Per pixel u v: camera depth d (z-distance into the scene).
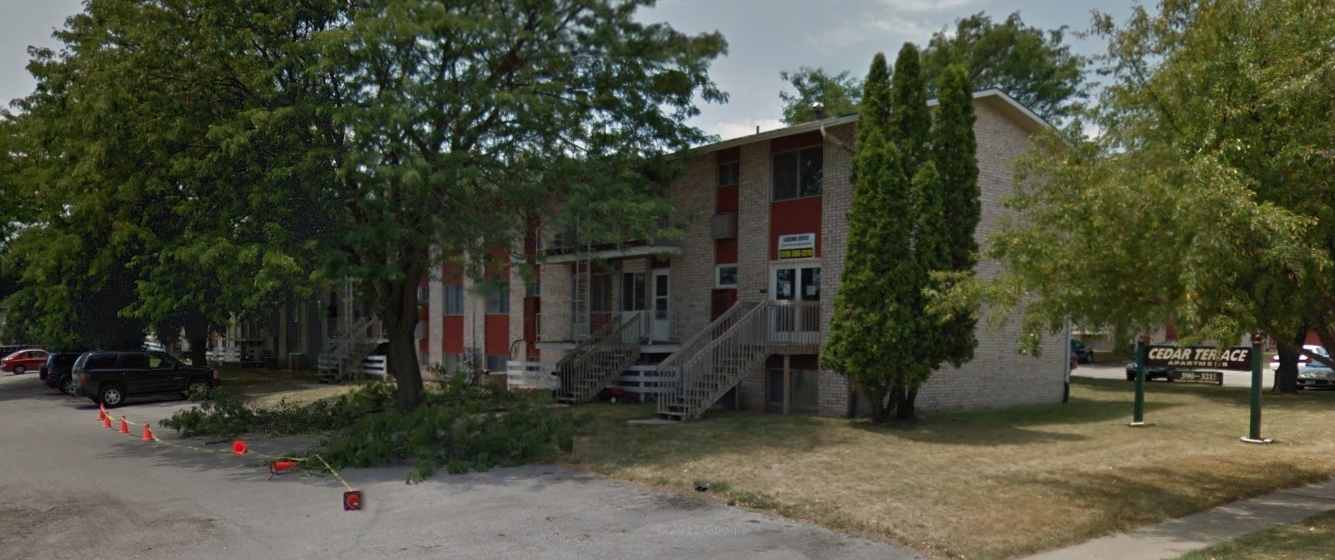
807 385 20.33
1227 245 7.56
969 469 12.21
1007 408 20.64
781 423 17.45
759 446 14.38
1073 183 9.65
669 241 23.33
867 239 16.44
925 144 17.16
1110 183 8.49
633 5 17.75
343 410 17.84
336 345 35.50
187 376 25.92
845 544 8.42
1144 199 8.17
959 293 11.20
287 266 14.55
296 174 15.41
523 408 14.56
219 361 51.34
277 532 8.95
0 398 28.02
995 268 20.39
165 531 9.03
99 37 18.45
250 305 24.36
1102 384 29.55
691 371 18.34
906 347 16.16
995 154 20.72
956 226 16.98
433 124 15.88
